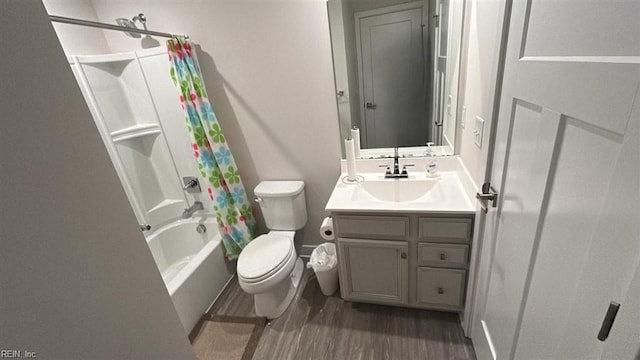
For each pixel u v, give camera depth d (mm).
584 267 561
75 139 534
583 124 561
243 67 1782
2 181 420
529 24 756
